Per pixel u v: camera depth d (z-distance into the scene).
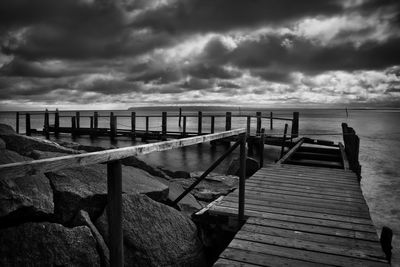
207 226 4.98
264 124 69.06
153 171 8.13
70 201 3.95
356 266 3.27
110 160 1.92
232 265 3.27
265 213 4.87
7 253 3.10
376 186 13.85
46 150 5.76
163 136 24.12
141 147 2.24
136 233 3.97
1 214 3.25
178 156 18.84
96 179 4.60
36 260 3.16
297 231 4.18
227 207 5.12
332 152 12.48
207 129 47.09
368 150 25.06
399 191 12.99
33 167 1.52
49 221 3.70
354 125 66.12
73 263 3.31
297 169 8.48
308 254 3.53
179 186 7.20
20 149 5.52
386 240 4.20
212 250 4.90
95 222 3.99
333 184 6.80
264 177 7.48
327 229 4.25
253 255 3.50
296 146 12.94
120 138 27.25
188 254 4.25
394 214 10.30
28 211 3.49
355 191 6.23
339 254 3.53
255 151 20.67
